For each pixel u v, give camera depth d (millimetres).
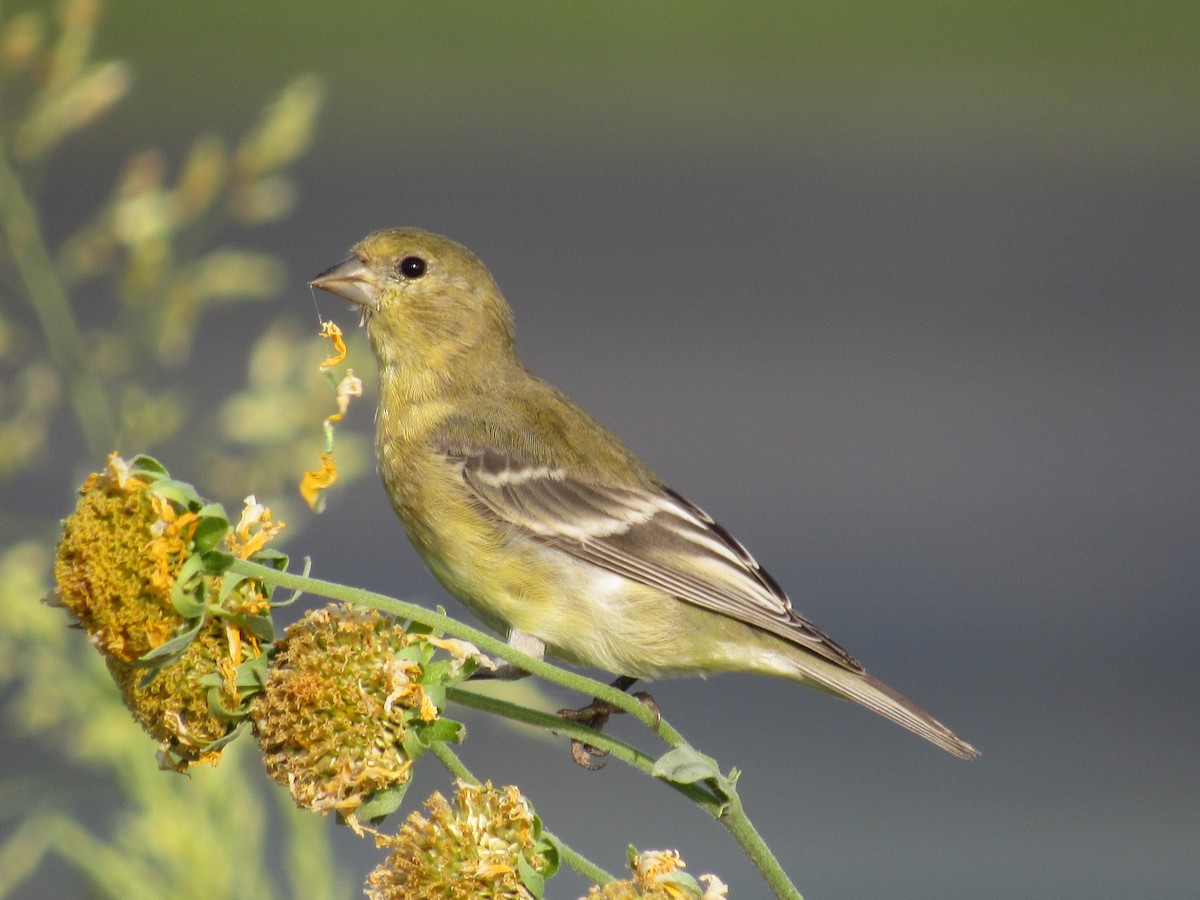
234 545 2697
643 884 2699
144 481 2697
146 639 2695
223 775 2748
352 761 2701
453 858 2701
